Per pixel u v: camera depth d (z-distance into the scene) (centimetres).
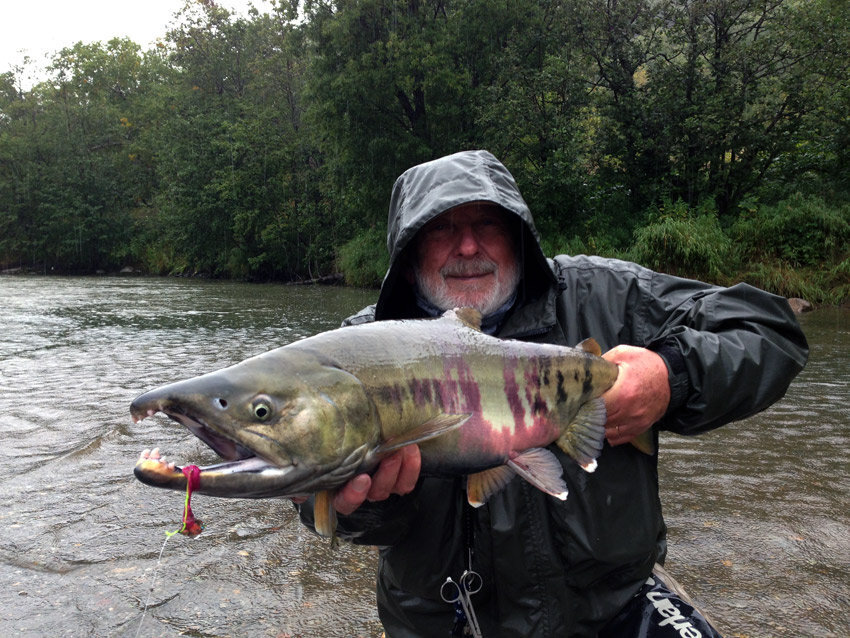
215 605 408
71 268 5647
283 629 383
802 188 2642
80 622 387
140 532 509
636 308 284
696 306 269
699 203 2702
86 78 6325
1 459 671
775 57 2628
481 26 2914
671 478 609
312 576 447
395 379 208
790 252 2322
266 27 4788
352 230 3900
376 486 212
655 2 2733
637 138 2727
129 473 633
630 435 248
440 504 263
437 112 2936
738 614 382
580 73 2762
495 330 290
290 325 1844
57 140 5678
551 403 236
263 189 4059
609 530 258
